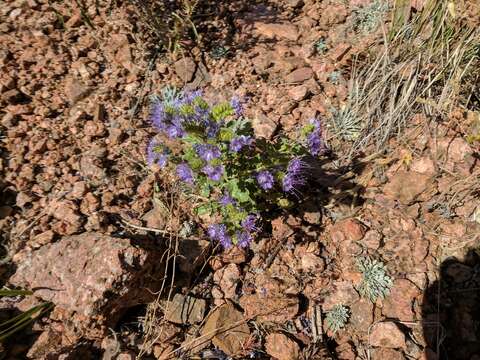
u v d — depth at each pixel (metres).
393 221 0.49
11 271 0.43
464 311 0.43
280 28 0.65
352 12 0.65
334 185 0.51
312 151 0.45
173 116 0.41
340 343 0.42
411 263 0.46
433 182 0.50
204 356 0.41
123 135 0.54
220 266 0.46
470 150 0.51
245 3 0.68
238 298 0.45
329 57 0.62
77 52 0.59
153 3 0.65
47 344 0.39
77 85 0.56
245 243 0.43
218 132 0.40
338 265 0.46
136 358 0.40
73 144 0.52
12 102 0.54
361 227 0.48
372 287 0.44
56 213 0.46
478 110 0.55
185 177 0.42
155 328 0.42
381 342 0.42
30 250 0.44
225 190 0.44
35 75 0.56
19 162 0.49
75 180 0.49
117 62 0.59
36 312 0.39
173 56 0.60
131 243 0.40
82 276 0.39
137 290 0.41
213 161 0.39
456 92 0.52
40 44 0.59
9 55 0.57
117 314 0.41
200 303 0.44
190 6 0.63
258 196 0.47
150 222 0.47
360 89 0.56
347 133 0.55
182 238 0.46
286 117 0.56
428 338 0.42
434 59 0.54
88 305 0.38
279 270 0.46
